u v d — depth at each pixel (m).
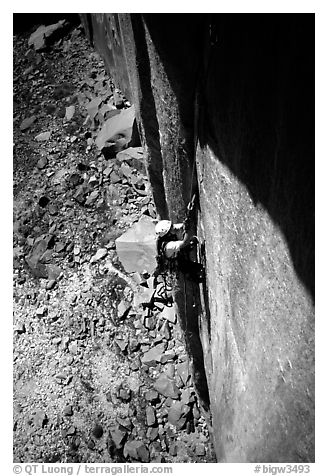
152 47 4.33
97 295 7.24
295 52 2.12
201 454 6.08
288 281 2.52
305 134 2.14
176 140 4.65
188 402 6.32
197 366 6.32
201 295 5.26
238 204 3.25
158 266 4.78
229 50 2.97
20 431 6.64
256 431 3.37
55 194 8.05
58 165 8.29
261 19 2.42
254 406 3.37
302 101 2.12
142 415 6.43
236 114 3.02
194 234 5.06
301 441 2.61
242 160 3.02
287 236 2.46
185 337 6.26
